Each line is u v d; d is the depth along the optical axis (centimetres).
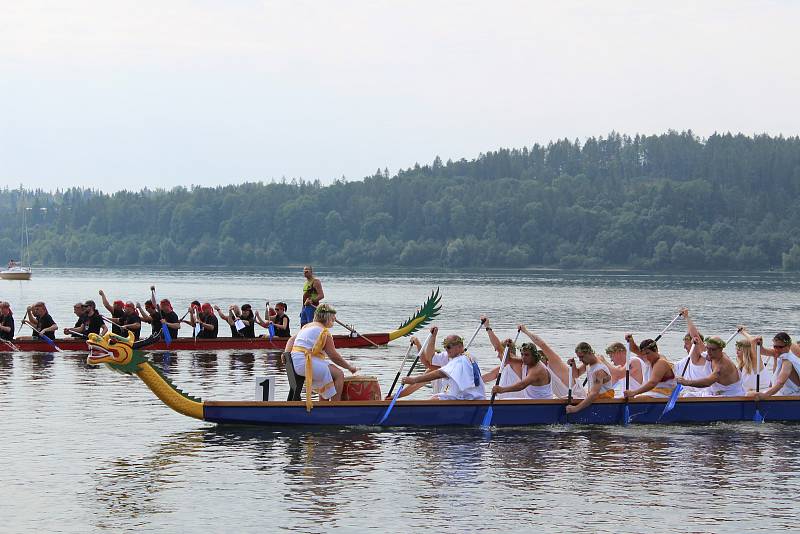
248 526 1290
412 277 17162
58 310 6362
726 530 1281
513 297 9094
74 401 2206
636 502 1403
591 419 1973
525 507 1376
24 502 1392
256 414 1886
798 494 1448
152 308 3500
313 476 1536
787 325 5378
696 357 2119
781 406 2036
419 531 1273
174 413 2055
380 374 2816
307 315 3112
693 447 1761
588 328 5006
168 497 1420
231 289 11456
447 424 1923
